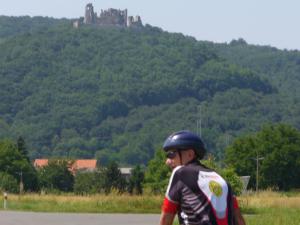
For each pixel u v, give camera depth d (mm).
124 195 44500
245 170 103125
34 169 110188
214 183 6898
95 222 32188
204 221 6816
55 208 43188
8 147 103938
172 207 6965
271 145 102625
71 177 109438
